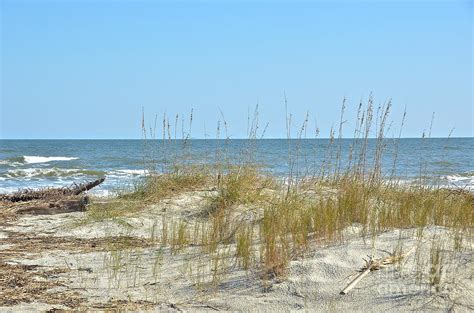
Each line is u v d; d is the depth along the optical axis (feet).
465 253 20.45
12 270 23.30
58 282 21.57
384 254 20.77
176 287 20.39
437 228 23.79
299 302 18.25
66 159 143.43
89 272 22.81
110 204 37.22
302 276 19.65
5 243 29.12
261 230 24.91
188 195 37.99
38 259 25.21
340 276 19.45
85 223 33.30
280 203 27.99
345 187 30.55
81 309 18.58
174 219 33.35
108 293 20.17
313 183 34.19
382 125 33.17
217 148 39.14
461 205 26.81
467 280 18.57
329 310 17.65
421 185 31.71
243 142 40.01
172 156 41.73
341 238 22.80
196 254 24.22
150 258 24.44
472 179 54.65
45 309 18.61
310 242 22.63
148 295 19.83
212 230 27.04
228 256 23.04
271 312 17.87
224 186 35.42
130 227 32.19
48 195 45.85
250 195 33.58
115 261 24.13
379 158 33.14
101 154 175.83
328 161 35.83
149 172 41.57
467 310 17.12
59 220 35.81
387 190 30.63
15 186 74.13
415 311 17.24
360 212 25.25
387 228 24.07
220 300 18.92
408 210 25.38
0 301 19.39
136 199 38.83
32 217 37.40
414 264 19.74
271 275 20.16
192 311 18.25
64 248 27.63
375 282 18.79
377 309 17.52
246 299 18.78
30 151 194.80
